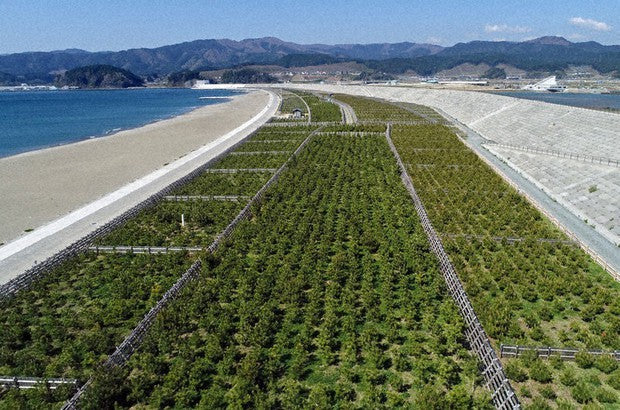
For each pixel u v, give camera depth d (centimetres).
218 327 2873
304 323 2997
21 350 2745
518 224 4434
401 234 4303
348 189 5547
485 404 2233
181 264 3797
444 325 2917
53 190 5997
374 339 2753
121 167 7238
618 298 3169
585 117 7425
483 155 7225
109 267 3784
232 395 2309
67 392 2322
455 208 4953
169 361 2641
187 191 5525
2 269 3706
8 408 2217
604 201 4647
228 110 16750
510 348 2638
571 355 2620
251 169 6444
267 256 3931
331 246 4197
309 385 2430
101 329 2922
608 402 2306
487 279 3456
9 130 12244
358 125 10062
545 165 6009
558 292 3347
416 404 2256
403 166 6338
